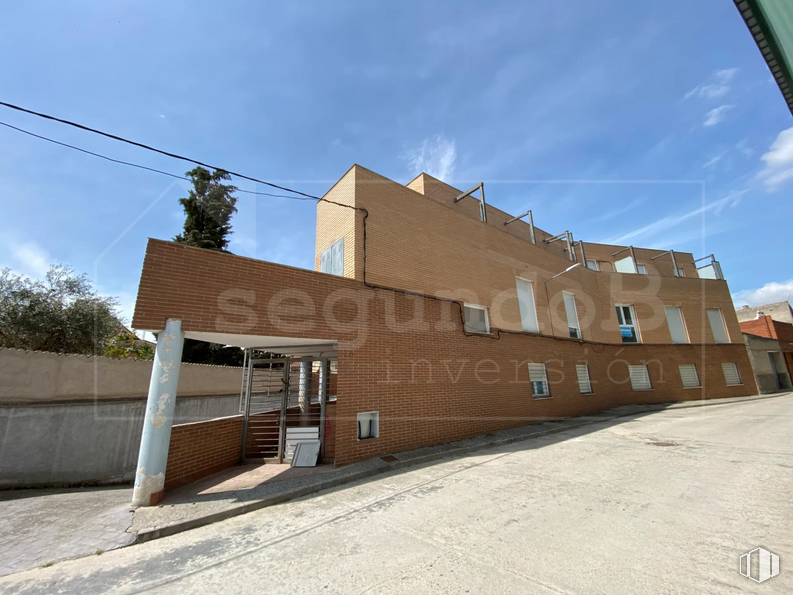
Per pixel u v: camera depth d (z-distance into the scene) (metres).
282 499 5.33
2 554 3.78
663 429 9.74
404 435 8.03
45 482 6.36
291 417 8.81
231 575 3.22
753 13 1.54
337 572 3.14
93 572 3.39
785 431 8.57
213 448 6.86
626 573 2.84
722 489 4.74
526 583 2.77
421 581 2.89
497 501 4.68
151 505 4.99
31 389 6.36
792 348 24.28
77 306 10.68
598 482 5.28
